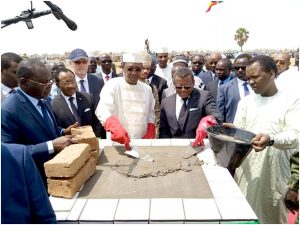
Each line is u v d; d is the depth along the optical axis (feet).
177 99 9.84
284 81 11.14
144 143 8.36
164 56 18.53
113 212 4.68
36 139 6.60
